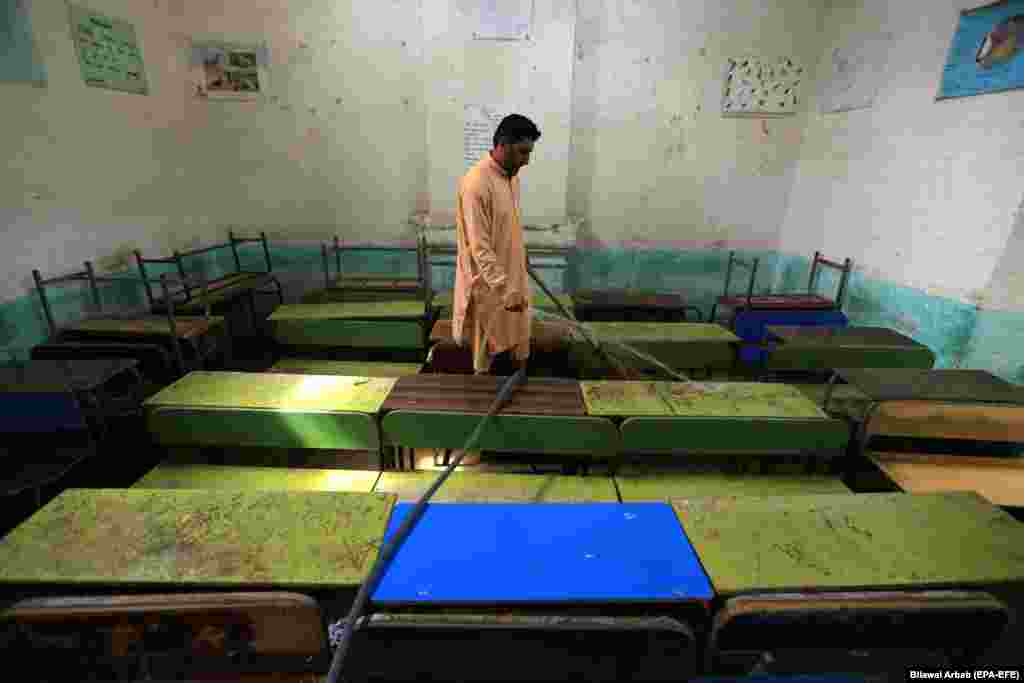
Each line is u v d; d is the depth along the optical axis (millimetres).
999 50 2158
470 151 3479
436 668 942
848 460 1909
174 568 1050
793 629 950
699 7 3373
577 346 2633
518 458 2061
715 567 1091
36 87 2328
